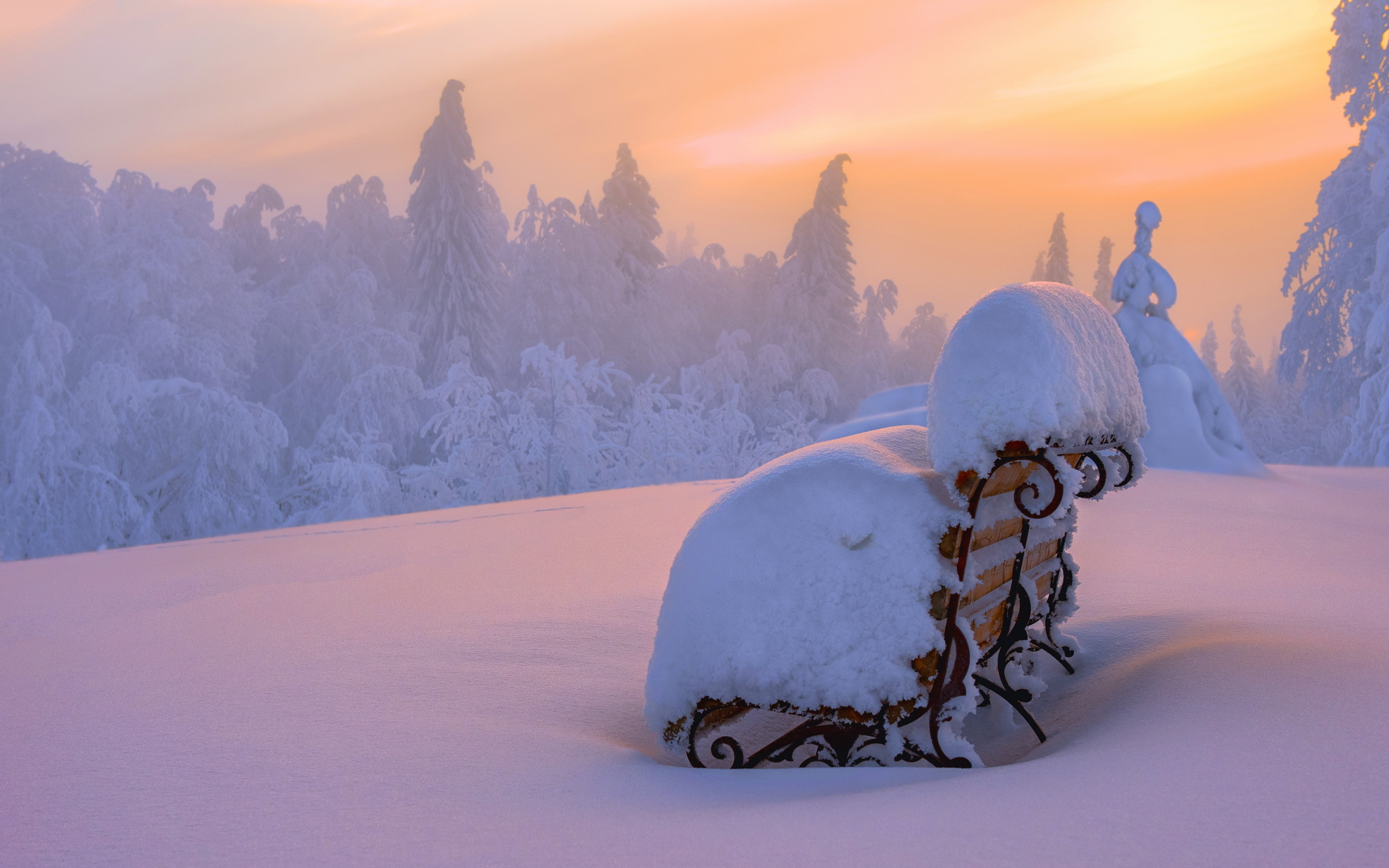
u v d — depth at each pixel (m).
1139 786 2.20
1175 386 14.16
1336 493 11.48
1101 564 6.15
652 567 6.45
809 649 2.87
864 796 2.37
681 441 22.64
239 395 28.56
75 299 25.22
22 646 4.77
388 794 2.48
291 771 2.68
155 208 26.16
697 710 2.96
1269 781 2.16
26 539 19.70
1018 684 3.66
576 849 2.03
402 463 28.33
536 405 23.53
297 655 4.24
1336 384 28.34
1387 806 1.97
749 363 39.06
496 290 37.12
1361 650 3.44
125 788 2.57
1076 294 3.36
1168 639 4.13
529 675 3.88
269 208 39.66
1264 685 3.02
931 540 2.85
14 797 2.52
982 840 1.93
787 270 43.44
